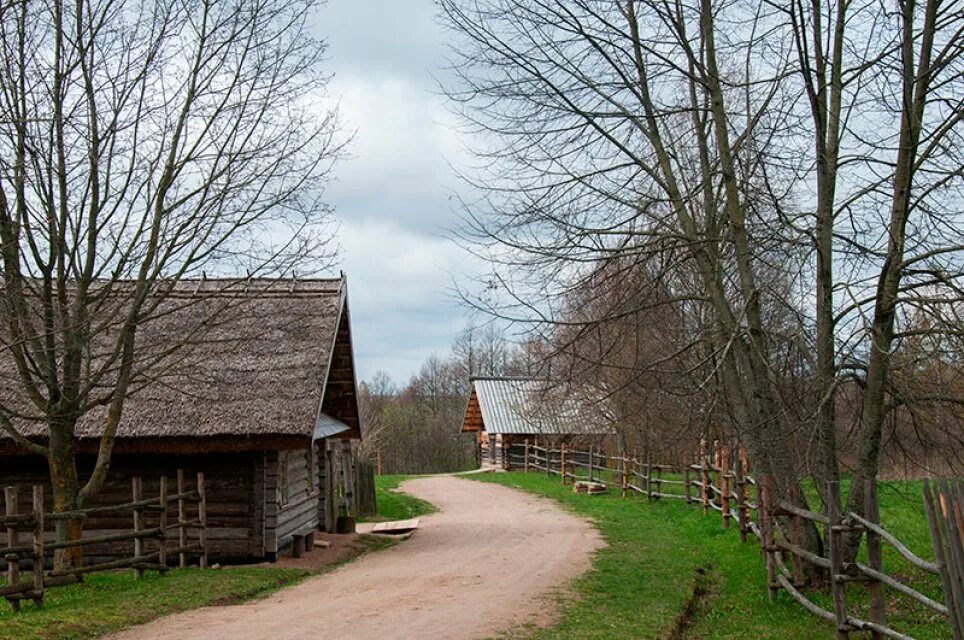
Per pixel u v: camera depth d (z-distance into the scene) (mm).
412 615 10148
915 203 10086
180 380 15383
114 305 15734
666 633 9523
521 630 9359
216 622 9789
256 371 15617
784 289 12531
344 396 21000
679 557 15109
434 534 19797
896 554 13828
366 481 26125
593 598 11320
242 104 13445
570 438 37969
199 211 13086
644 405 13609
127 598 10922
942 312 9406
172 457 15406
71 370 12938
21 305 12500
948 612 6863
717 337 12211
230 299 14727
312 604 11000
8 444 14648
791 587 10828
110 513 15281
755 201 11281
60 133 12461
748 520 16469
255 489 15180
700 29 12023
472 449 67250
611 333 12352
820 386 10695
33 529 10594
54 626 9117
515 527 20516
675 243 11547
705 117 12562
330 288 18359
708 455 21734
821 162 10867
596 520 21547
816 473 11016
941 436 10953
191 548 13938
